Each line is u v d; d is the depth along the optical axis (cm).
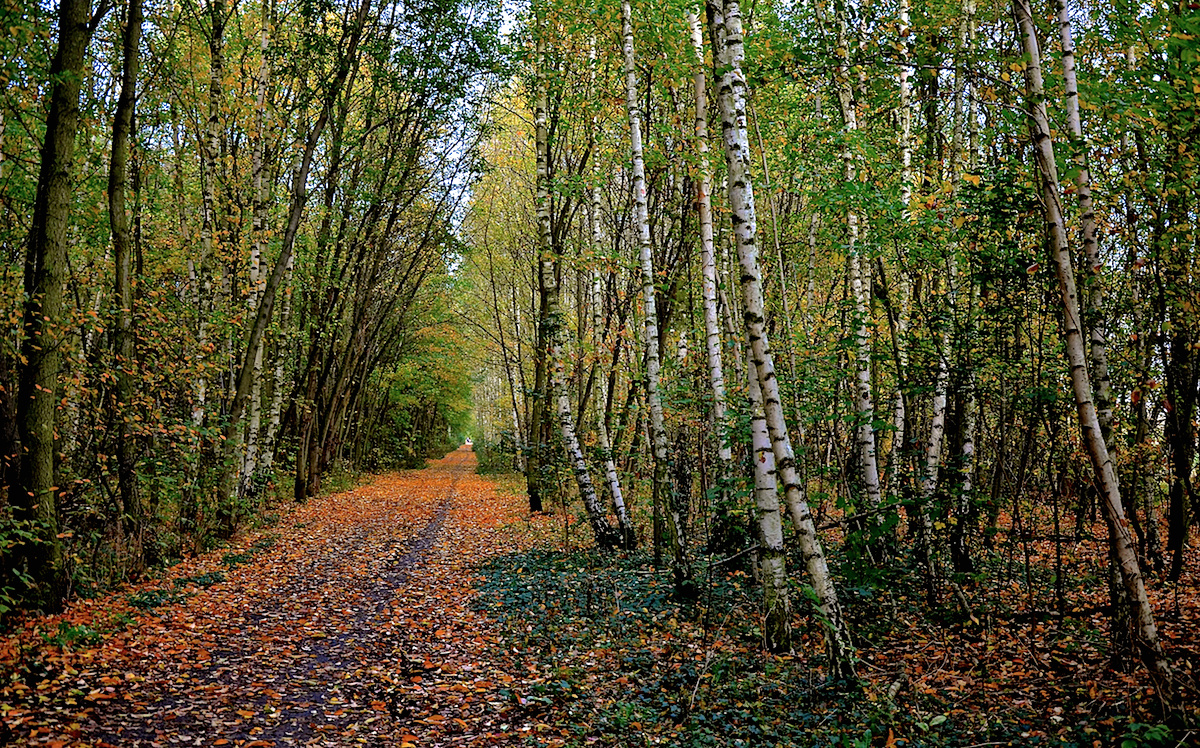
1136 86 616
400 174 2177
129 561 1016
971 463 908
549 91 1417
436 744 551
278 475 2189
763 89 1022
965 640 742
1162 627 728
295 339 2222
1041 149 536
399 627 891
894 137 1036
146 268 1450
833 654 625
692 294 1365
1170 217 636
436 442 6266
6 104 905
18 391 823
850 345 854
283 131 1744
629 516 1359
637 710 602
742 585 1015
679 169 1099
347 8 1586
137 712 571
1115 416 827
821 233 1058
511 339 3047
